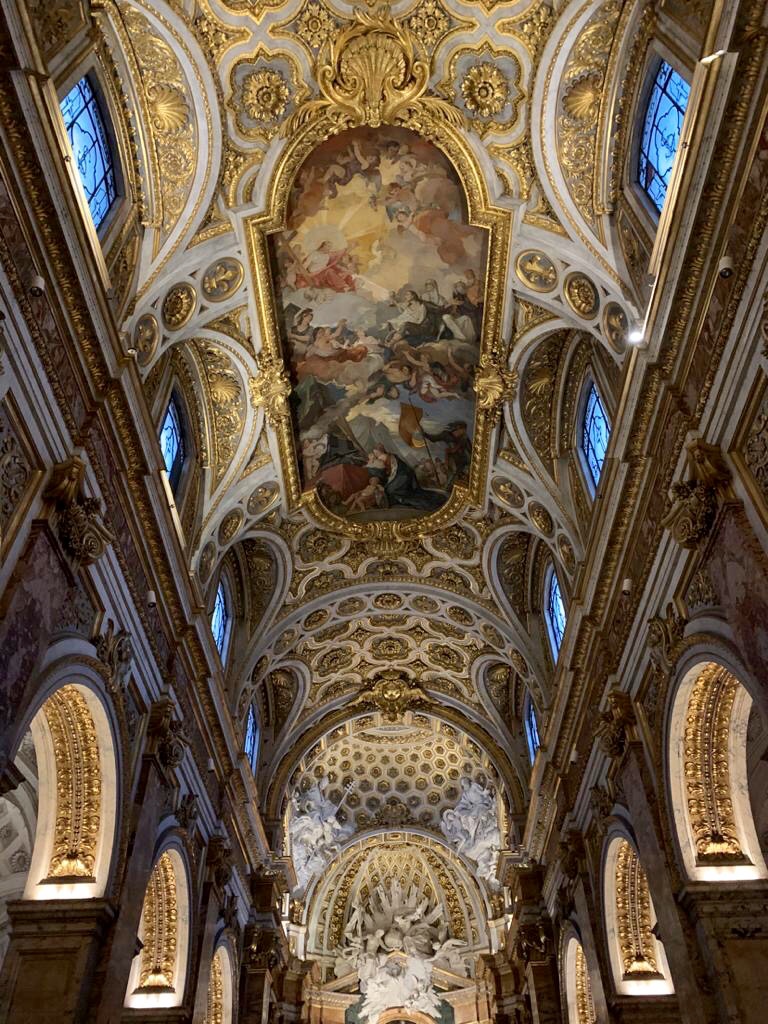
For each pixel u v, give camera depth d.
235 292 15.52
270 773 25.34
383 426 18.95
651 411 12.06
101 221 12.39
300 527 20.81
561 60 12.96
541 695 21.48
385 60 13.41
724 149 9.46
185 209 13.84
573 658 16.77
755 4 8.75
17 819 19.98
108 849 11.68
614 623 14.72
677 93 11.72
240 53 13.15
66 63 10.50
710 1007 10.73
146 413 12.48
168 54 12.74
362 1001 31.48
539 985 21.03
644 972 15.17
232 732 19.19
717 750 12.13
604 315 13.95
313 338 17.08
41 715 11.77
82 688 11.19
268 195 14.40
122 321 12.67
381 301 16.61
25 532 9.32
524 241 14.71
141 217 13.44
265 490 19.00
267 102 13.66
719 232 9.81
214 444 17.56
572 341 16.81
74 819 11.87
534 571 21.86
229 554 21.11
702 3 10.30
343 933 33.53
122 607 12.50
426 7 13.05
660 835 12.40
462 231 15.40
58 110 9.55
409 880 34.41
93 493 11.20
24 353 9.33
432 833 32.06
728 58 9.10
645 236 12.50
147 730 13.52
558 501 17.56
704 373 10.52
